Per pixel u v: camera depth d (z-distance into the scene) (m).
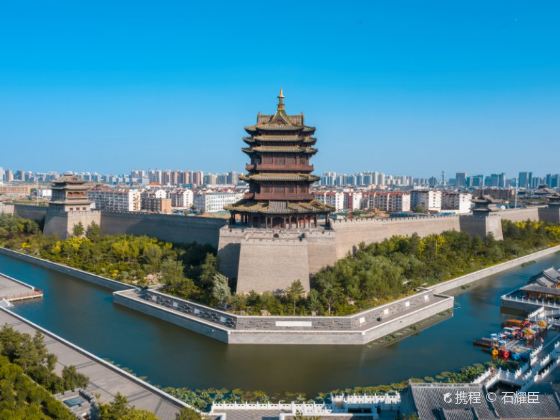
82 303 88.38
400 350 66.81
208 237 114.19
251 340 67.38
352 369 60.50
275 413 48.38
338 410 48.84
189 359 62.91
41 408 45.25
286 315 70.25
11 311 79.25
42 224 159.50
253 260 79.94
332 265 86.56
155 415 43.59
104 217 145.62
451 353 65.88
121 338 70.19
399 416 45.22
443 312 84.81
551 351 64.75
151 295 84.12
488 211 142.25
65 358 59.34
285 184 91.69
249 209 89.25
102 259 115.19
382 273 81.62
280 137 89.75
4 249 140.12
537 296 89.75
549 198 191.25
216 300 75.25
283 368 60.56
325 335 67.44
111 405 42.41
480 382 54.50
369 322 72.00
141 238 120.94
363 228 110.19
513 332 70.75
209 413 47.84
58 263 117.75
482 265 117.88
